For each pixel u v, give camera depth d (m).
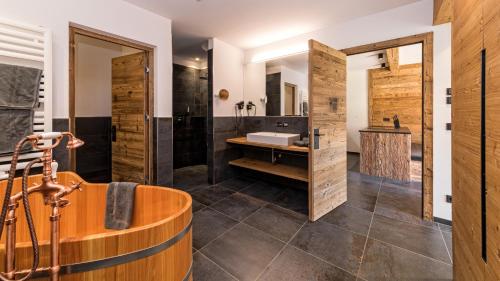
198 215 2.58
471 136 1.15
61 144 2.03
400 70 5.84
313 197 2.42
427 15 2.35
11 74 1.66
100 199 1.47
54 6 1.96
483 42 1.00
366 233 2.19
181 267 1.05
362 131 4.38
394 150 4.04
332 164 2.71
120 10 2.41
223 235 2.16
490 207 0.94
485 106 0.99
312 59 2.34
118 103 3.18
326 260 1.79
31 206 1.39
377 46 2.68
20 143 0.74
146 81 2.86
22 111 1.72
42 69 1.84
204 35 3.46
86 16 2.16
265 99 3.91
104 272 0.83
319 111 2.46
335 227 2.31
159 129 2.87
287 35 3.44
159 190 1.37
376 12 2.67
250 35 3.46
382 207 2.81
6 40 1.66
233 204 2.91
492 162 0.92
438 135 2.36
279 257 1.83
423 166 2.46
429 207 2.44
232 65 3.93
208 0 2.45
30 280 0.76
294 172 3.15
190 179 4.04
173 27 3.15
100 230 1.46
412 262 1.76
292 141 3.13
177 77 4.78
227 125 3.91
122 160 3.19
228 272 1.66
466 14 1.20
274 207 2.82
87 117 3.64
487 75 0.96
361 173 4.43
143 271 0.90
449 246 1.96
